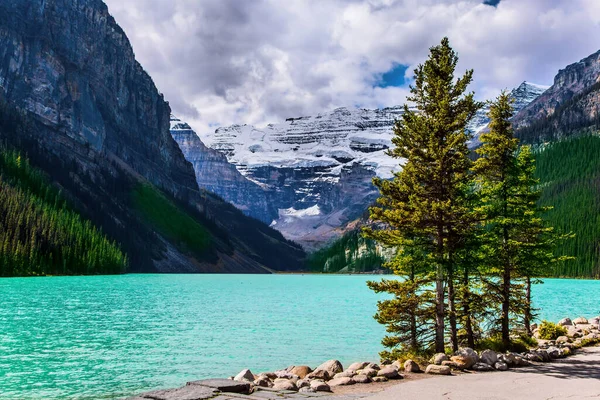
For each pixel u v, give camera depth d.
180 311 79.25
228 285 173.75
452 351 30.77
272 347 46.12
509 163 35.62
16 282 134.38
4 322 59.94
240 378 25.11
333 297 119.62
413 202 29.11
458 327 40.69
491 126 36.19
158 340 49.50
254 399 17.45
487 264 34.06
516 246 35.09
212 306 89.94
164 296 110.19
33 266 164.62
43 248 173.25
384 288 30.42
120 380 32.09
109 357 40.16
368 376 23.06
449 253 29.62
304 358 40.84
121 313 73.50
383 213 30.02
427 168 30.08
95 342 47.38
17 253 159.12
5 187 193.25
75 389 29.25
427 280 30.66
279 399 17.77
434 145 29.16
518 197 36.28
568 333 41.44
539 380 22.03
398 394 18.88
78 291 112.00
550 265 37.78
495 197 36.25
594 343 36.97
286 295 125.19
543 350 29.58
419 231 29.92
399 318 31.25
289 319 69.69
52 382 31.02
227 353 42.88
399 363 26.91
